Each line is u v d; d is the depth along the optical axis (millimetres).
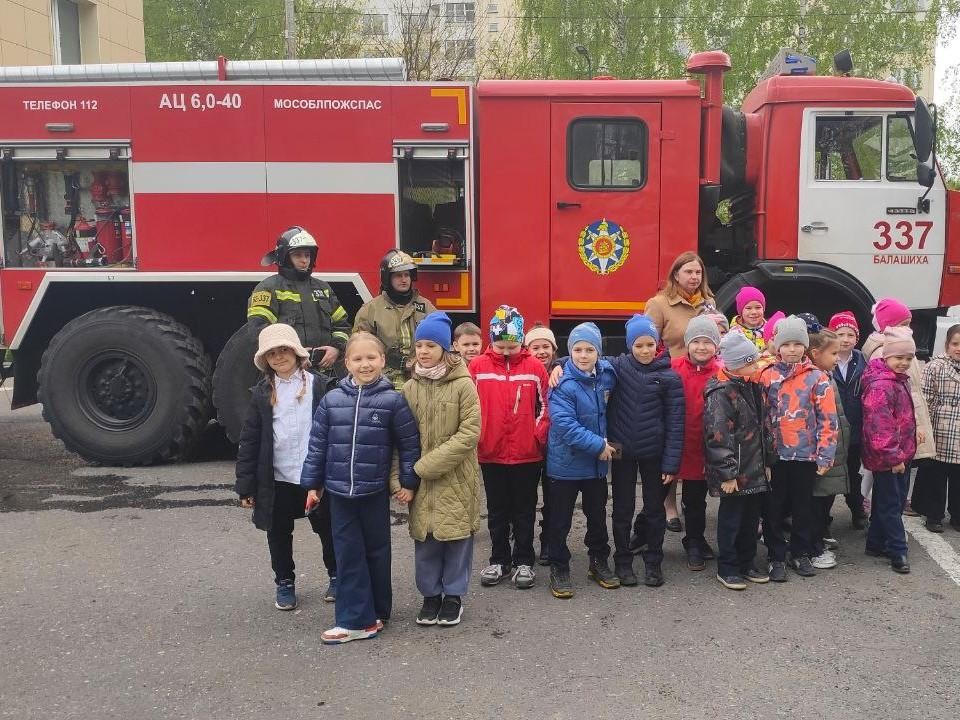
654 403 4141
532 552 4305
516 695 3062
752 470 4117
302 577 4316
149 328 6371
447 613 3705
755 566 4344
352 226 6316
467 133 6254
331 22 23969
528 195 6277
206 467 6586
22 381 6676
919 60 27719
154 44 28281
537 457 4203
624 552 4238
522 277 6328
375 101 6242
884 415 4344
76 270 6344
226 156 6285
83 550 4660
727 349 4125
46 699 3039
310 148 6273
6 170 6387
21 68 6273
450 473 3652
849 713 2926
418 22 21234
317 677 3211
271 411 3775
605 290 6328
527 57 27984
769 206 6477
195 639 3549
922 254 6422
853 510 5121
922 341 6637
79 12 15234
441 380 3707
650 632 3623
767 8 27578
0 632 3607
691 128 6230
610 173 6281
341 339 5230
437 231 6383
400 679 3191
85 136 6277
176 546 4734
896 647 3457
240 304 6816
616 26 28500
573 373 4039
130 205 6355
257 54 28250
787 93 6387
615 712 2934
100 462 6570
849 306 6508
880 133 6395
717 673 3230
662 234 6297
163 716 2924
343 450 3533
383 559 3646
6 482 6133
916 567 4445
